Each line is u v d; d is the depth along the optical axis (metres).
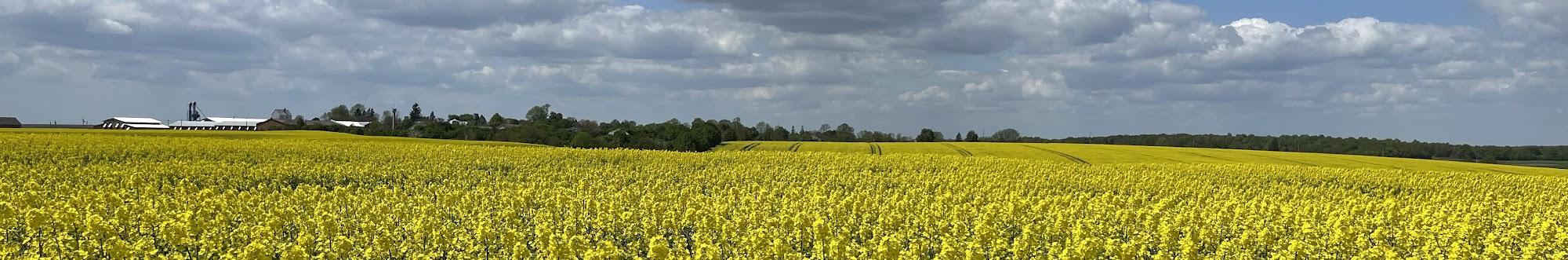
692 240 16.86
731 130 111.94
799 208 19.91
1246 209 20.25
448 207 20.77
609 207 17.81
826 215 18.95
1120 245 14.95
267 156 42.81
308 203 20.69
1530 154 115.12
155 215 16.03
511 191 25.03
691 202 21.09
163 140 48.22
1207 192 32.25
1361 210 20.09
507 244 14.89
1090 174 39.88
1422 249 15.78
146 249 13.87
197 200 20.48
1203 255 15.98
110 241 13.70
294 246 13.62
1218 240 17.12
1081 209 20.64
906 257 14.38
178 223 14.51
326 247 14.95
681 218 17.45
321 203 19.33
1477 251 16.89
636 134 97.19
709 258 14.10
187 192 23.95
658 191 25.95
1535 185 41.44
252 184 31.33
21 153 37.75
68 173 31.41
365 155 44.16
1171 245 16.19
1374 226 18.77
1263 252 16.67
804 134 150.25
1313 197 31.67
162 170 31.66
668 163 43.50
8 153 37.03
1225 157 74.88
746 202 22.23
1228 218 18.75
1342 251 16.19
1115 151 83.19
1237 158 74.19
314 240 15.48
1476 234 17.45
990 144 100.88
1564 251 16.25
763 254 14.17
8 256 13.61
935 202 21.66
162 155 41.03
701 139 85.12
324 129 126.50
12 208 15.04
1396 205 19.55
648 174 36.84
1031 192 28.61
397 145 50.00
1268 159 73.81
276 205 18.31
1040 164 46.22
